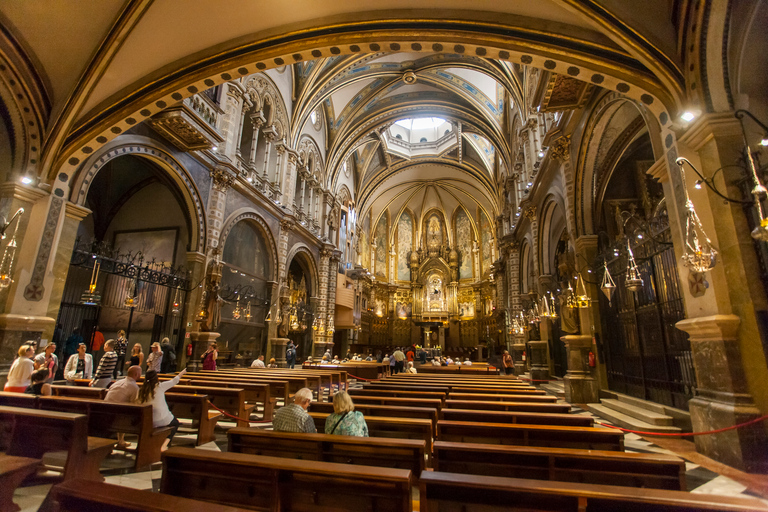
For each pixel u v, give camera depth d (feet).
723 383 17.54
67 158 30.63
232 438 13.89
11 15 26.63
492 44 25.40
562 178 39.63
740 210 18.06
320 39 28.19
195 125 39.01
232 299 53.16
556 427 15.17
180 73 30.35
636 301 31.76
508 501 8.59
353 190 114.73
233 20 28.60
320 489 9.70
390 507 9.14
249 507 10.02
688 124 19.94
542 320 56.90
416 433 16.30
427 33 26.66
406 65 76.74
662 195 38.81
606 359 35.65
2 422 14.16
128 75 30.55
